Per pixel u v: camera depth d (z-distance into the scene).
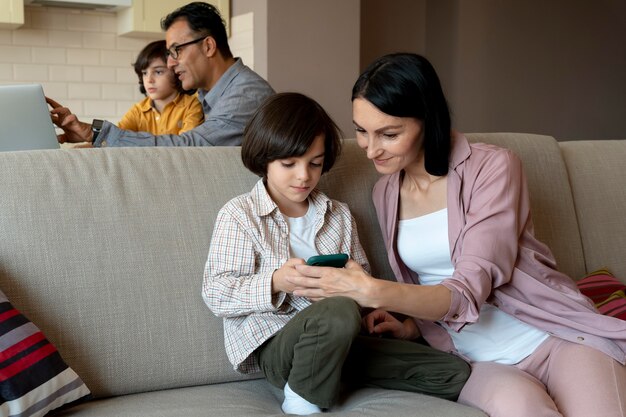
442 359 1.68
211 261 1.75
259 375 1.84
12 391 1.41
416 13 5.86
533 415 1.47
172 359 1.75
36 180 1.74
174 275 1.79
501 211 1.71
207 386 1.78
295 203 1.86
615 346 1.63
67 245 1.71
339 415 1.50
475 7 5.70
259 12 4.34
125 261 1.75
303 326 1.51
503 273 1.68
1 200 1.69
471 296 1.60
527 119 6.04
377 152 1.73
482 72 5.79
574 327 1.67
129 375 1.71
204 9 2.94
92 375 1.67
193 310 1.79
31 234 1.68
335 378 1.53
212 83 3.01
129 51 4.74
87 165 1.81
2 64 4.38
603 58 6.30
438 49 5.82
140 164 1.87
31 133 2.15
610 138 6.42
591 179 2.38
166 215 1.83
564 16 6.09
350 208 2.04
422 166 1.84
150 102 3.79
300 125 1.71
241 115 2.78
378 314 1.88
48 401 1.48
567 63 6.15
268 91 2.88
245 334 1.71
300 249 1.81
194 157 1.94
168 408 1.58
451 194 1.79
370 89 1.68
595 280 2.16
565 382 1.59
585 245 2.31
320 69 4.48
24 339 1.49
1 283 1.63
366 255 2.04
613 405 1.50
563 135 6.22
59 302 1.67
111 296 1.72
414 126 1.72
